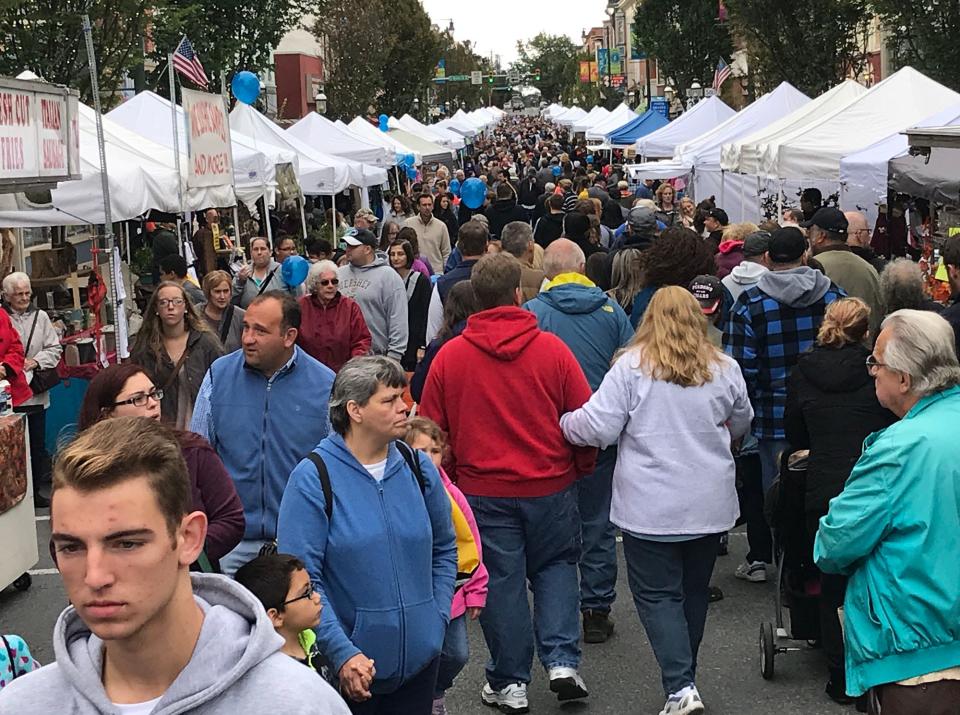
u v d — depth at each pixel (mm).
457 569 4344
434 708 4691
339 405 3914
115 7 17812
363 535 3842
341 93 48344
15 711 1887
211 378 5066
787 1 31250
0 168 6742
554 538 5293
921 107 15242
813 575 5578
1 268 11094
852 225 9469
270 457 4926
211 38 30125
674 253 6984
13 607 7359
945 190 10523
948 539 3676
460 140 46188
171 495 1891
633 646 6281
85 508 1834
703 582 5227
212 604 2023
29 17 17062
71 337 10953
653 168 22500
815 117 16703
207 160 11820
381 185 28953
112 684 1936
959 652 3695
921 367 3768
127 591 1838
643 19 49312
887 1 22812
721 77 31594
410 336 9797
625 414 5059
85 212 10516
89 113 12562
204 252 15594
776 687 5676
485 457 5184
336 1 48031
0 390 7234
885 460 3703
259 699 1892
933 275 11031
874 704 3893
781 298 6520
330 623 3762
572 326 6250
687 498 4996
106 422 1948
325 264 8250
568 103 137875
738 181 21703
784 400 6637
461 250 8789
